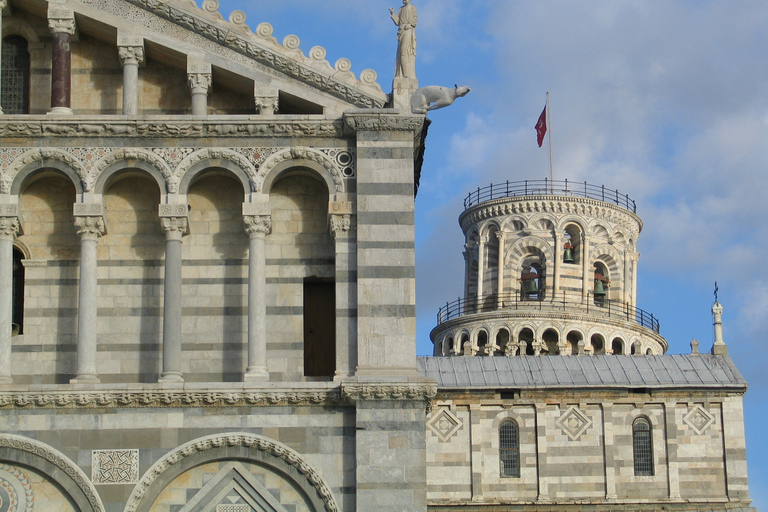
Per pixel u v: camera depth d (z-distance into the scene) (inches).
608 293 4483.3
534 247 4451.3
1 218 1594.5
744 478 3053.6
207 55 1664.6
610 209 4490.7
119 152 1615.4
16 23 1701.5
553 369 3144.7
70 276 1641.2
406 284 1577.3
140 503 1514.5
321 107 1652.3
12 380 1585.9
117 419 1534.2
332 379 1609.3
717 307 3272.6
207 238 1652.3
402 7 1670.8
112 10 1670.8
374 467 1513.3
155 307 1635.1
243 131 1624.0
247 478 1531.7
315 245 1652.3
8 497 1513.3
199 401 1536.7
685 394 3085.6
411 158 1616.6
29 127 1610.5
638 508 3021.7
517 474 3053.6
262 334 1581.0
